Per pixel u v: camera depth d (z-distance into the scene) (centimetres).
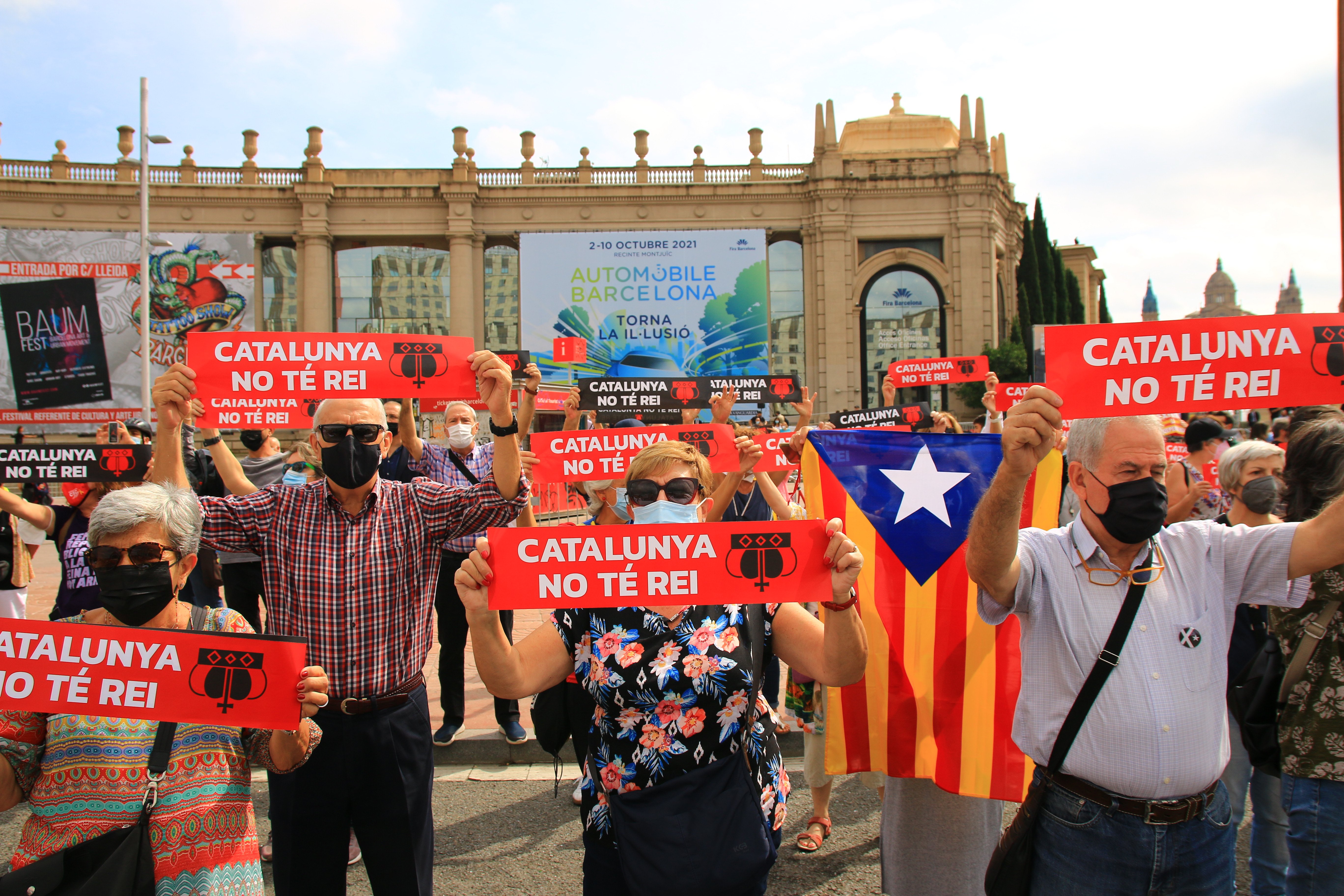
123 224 3381
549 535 232
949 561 334
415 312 3528
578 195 3531
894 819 332
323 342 340
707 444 504
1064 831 228
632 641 235
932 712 325
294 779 287
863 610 336
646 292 3434
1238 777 370
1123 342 270
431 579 314
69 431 2950
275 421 342
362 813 294
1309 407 314
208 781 221
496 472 312
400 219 3509
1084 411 270
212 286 3356
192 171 3453
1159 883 220
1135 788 219
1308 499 300
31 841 212
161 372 3300
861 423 809
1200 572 233
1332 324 268
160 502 231
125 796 212
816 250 3547
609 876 235
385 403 595
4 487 504
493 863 399
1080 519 241
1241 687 299
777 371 3594
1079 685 228
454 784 503
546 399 1019
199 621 243
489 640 229
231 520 298
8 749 212
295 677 215
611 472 502
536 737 383
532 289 3425
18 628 214
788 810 459
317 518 301
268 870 401
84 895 197
